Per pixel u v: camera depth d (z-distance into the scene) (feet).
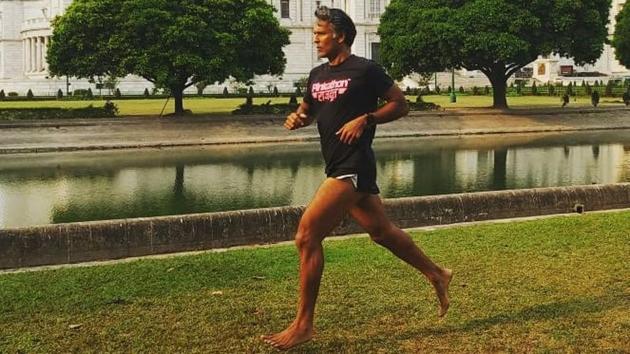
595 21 159.12
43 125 126.52
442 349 23.48
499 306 27.61
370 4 329.11
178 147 126.82
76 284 31.91
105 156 115.14
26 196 80.33
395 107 22.45
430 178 91.35
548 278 31.42
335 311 27.35
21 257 39.55
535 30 155.74
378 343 24.06
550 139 137.69
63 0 311.06
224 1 150.71
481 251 36.86
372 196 23.56
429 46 158.40
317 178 92.32
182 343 24.26
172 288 30.99
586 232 41.19
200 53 146.10
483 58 159.43
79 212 71.26
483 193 51.72
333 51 23.00
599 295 28.81
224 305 28.43
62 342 24.54
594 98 172.65
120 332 25.43
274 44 158.71
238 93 263.08
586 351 23.08
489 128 149.48
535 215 51.80
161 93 238.89
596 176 91.04
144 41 145.59
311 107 24.00
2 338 25.02
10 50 335.88
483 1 158.10
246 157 113.60
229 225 44.04
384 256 36.09
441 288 24.97
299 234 22.57
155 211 71.26
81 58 148.87
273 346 22.97
